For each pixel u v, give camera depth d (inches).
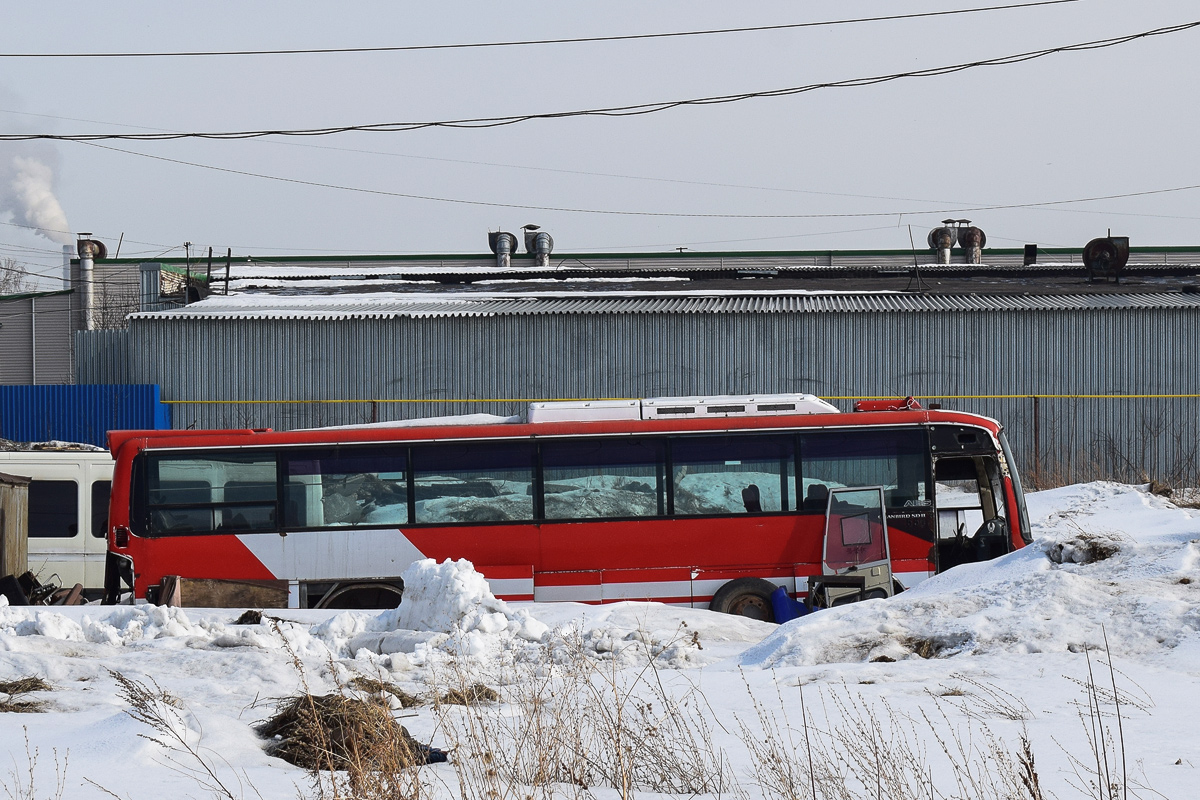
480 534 1216.8
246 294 3157.0
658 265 4284.0
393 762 437.7
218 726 524.7
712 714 603.8
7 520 1354.6
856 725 563.8
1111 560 871.7
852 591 1160.8
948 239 4205.2
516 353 2524.6
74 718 577.9
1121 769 463.2
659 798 454.9
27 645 810.8
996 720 573.0
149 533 1221.7
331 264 4252.0
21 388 2551.7
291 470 1232.2
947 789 450.3
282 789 430.3
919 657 761.6
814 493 1222.3
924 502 1225.4
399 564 1213.7
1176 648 716.7
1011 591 827.4
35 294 3614.7
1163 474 2391.7
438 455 1232.2
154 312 2613.2
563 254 4293.8
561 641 846.5
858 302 2586.1
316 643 872.3
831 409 1283.2
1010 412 2436.0
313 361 2556.6
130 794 410.9
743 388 2490.2
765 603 1200.2
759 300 2667.3
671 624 991.0
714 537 1210.0
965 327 2454.5
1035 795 409.7
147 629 908.0
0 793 410.0
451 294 3016.7
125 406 2534.5
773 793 452.8
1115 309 2427.4
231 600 1190.3
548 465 1228.5
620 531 1212.5
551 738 500.1
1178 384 2420.0
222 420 2559.1
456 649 834.2
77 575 1456.7
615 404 1278.3
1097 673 677.9
